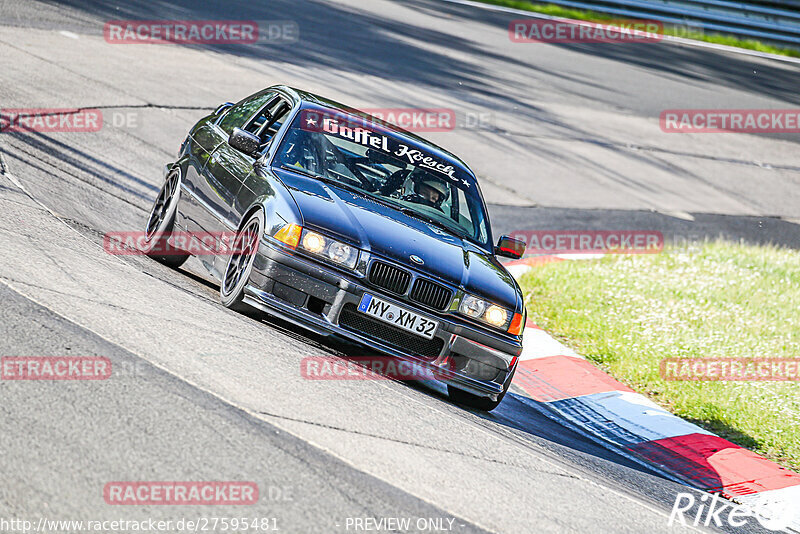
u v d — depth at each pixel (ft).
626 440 89.35
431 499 53.88
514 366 80.18
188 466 49.06
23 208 92.22
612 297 131.85
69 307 67.26
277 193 78.69
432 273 76.43
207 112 173.06
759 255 172.76
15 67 163.32
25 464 45.24
